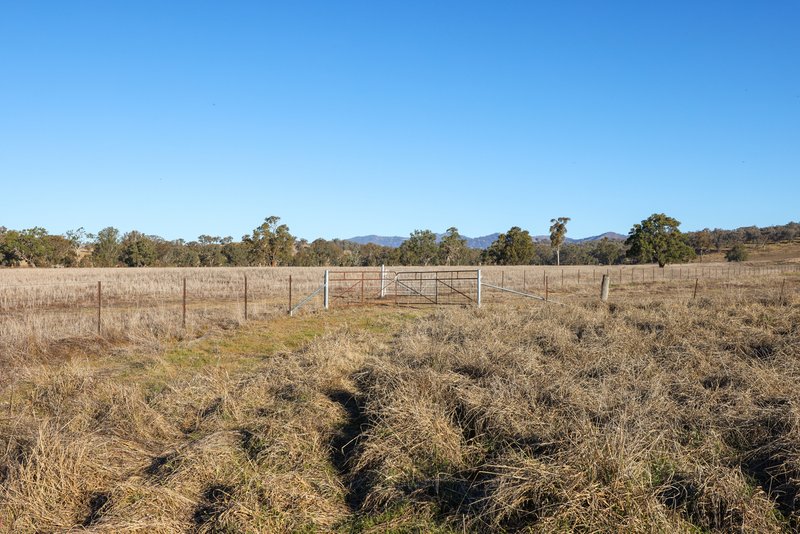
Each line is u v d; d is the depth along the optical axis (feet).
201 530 15.49
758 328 40.86
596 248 418.31
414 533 15.44
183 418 24.86
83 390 27.30
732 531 14.71
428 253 354.54
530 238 337.31
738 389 24.73
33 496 16.34
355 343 39.50
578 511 14.53
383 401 23.15
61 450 17.98
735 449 19.48
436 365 29.14
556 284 117.91
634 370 28.68
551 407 22.30
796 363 29.17
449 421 21.61
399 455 18.81
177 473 18.12
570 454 16.98
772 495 16.57
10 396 27.50
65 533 15.06
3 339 38.88
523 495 15.64
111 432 21.84
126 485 17.04
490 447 19.83
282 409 23.86
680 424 21.21
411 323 52.24
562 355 33.27
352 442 21.31
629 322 46.60
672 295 85.15
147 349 39.58
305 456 20.02
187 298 80.48
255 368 34.32
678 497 16.16
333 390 27.12
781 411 20.86
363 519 16.30
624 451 16.74
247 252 313.12
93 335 42.88
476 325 44.65
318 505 16.80
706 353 32.68
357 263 354.33
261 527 15.44
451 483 17.58
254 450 20.29
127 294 82.69
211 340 44.42
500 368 27.71
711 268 203.21
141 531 15.08
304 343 41.63
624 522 14.35
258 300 78.13
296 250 357.61
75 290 85.92
